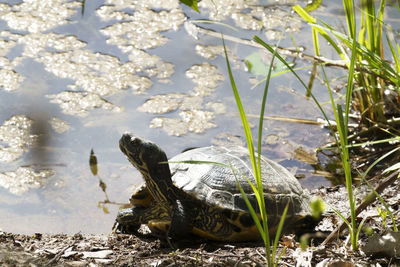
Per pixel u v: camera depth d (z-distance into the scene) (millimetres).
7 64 8211
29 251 3922
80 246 4211
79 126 7133
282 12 10156
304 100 8023
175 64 8602
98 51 8789
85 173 6293
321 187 6055
